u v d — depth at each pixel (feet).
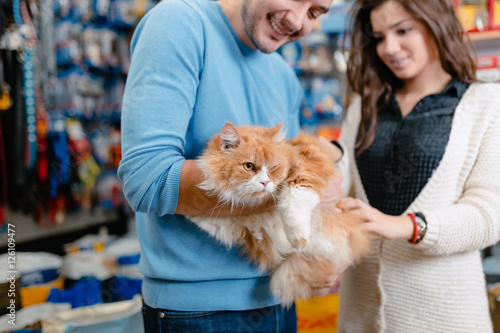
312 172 3.90
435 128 4.82
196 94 3.79
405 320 4.80
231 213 3.63
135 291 7.70
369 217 4.33
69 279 7.74
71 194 9.57
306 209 3.69
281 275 4.04
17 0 7.30
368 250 4.74
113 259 8.05
